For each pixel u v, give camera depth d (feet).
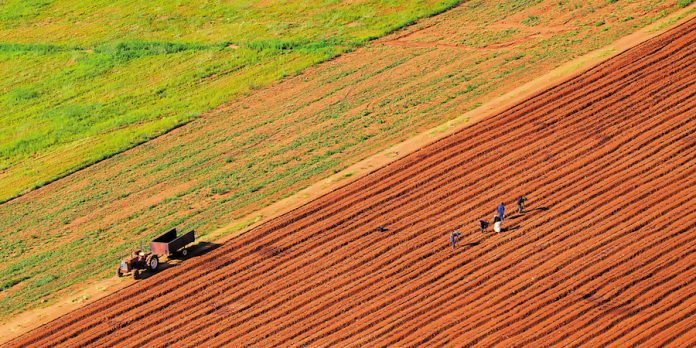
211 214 594.65
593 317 431.02
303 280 500.33
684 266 460.14
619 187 540.93
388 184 583.99
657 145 577.02
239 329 465.47
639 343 410.72
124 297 503.20
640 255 475.31
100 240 591.37
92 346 465.47
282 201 590.14
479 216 536.83
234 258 529.45
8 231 630.74
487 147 607.78
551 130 615.57
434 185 575.38
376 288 482.69
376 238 529.86
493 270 480.64
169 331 470.80
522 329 430.20
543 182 558.97
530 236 508.12
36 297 521.24
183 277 517.14
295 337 452.76
